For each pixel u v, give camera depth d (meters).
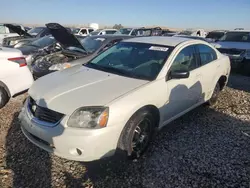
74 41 6.36
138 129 3.27
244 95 6.48
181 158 3.42
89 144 2.76
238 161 3.38
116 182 2.94
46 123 2.95
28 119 3.15
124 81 3.45
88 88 3.22
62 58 6.54
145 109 3.28
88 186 2.87
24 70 5.23
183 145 3.76
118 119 2.91
